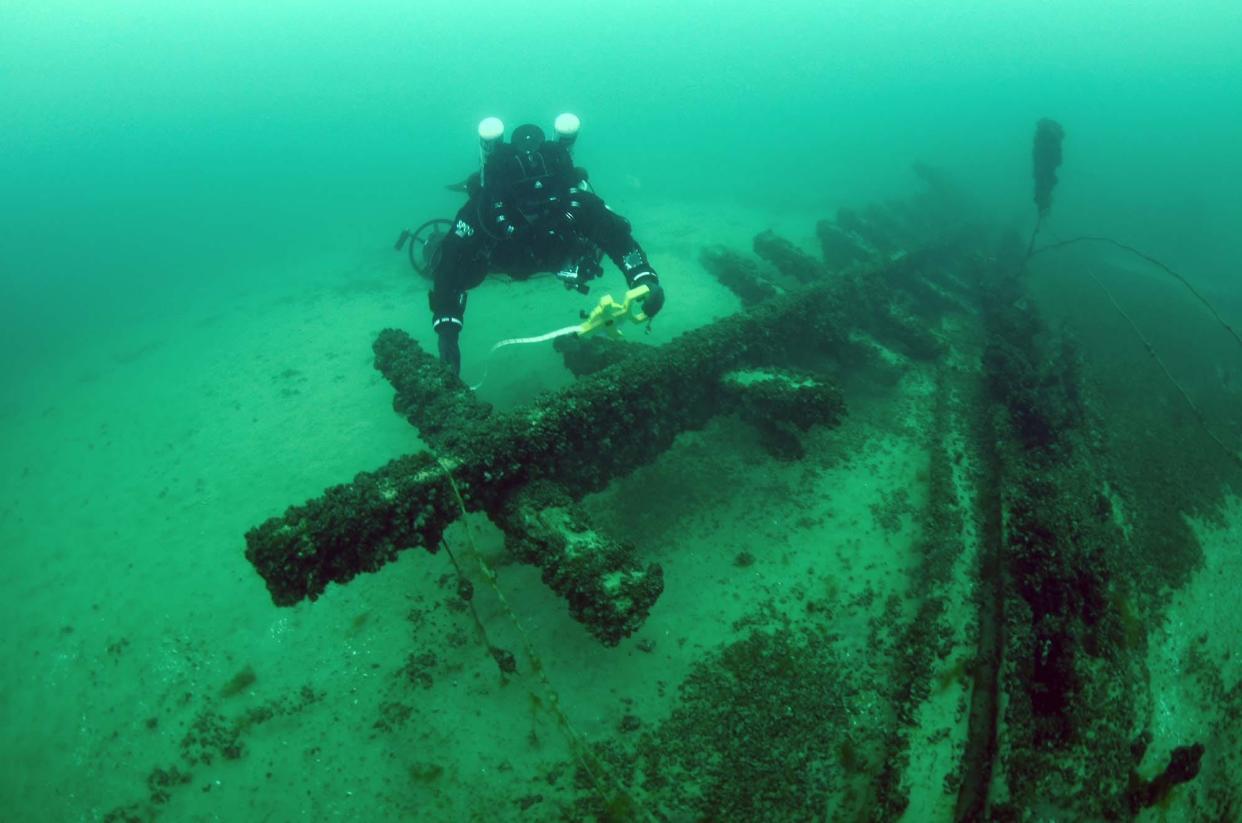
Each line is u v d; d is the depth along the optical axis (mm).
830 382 5621
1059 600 4020
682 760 3742
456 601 4785
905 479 5883
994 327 8133
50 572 5586
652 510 5582
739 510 5570
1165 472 6125
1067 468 5668
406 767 3826
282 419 7406
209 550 5551
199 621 4867
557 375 7699
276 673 4430
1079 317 9578
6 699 4535
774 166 21500
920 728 3691
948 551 4844
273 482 6348
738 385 5781
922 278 9828
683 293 9953
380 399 7566
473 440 4320
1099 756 3457
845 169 20719
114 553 5676
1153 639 4395
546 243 5367
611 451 5105
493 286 10438
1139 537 5254
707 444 6375
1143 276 11711
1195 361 8422
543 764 3779
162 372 9055
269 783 3834
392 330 6184
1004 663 3812
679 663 4289
